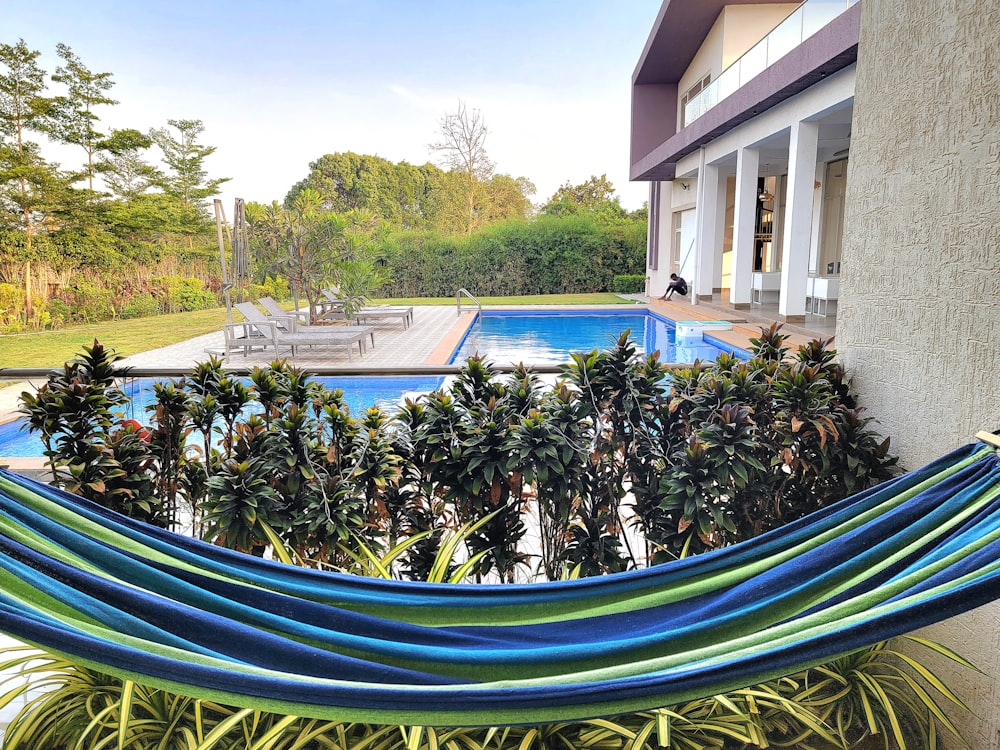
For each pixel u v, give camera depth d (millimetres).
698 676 1043
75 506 1552
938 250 1979
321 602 1484
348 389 8289
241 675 1010
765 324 11398
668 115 21672
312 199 13266
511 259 23969
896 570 1320
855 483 2201
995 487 1428
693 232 19266
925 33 2008
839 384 2422
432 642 1384
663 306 17219
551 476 2254
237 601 1384
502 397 2445
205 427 2535
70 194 21141
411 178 37406
